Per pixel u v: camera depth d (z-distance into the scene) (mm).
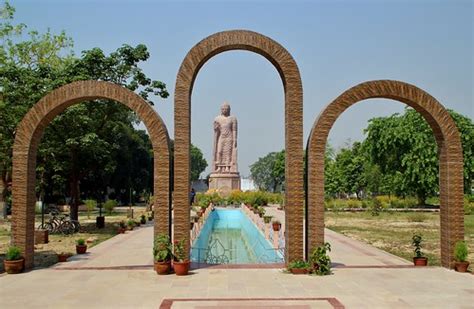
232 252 20516
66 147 25688
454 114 49000
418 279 12742
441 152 14766
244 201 49094
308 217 14000
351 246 20656
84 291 11344
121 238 23656
